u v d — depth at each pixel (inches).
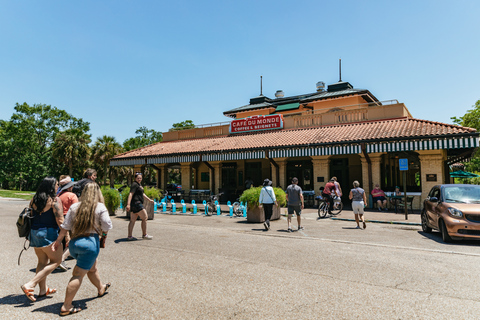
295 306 153.6
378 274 205.5
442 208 334.0
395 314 143.9
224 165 994.7
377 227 424.2
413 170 951.0
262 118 879.1
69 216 149.0
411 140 548.7
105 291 173.5
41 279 161.2
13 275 205.9
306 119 825.5
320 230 394.3
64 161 1727.4
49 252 166.1
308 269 217.0
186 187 931.3
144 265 227.9
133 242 314.8
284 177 786.8
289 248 285.3
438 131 548.1
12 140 2235.5
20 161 2096.5
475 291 174.1
